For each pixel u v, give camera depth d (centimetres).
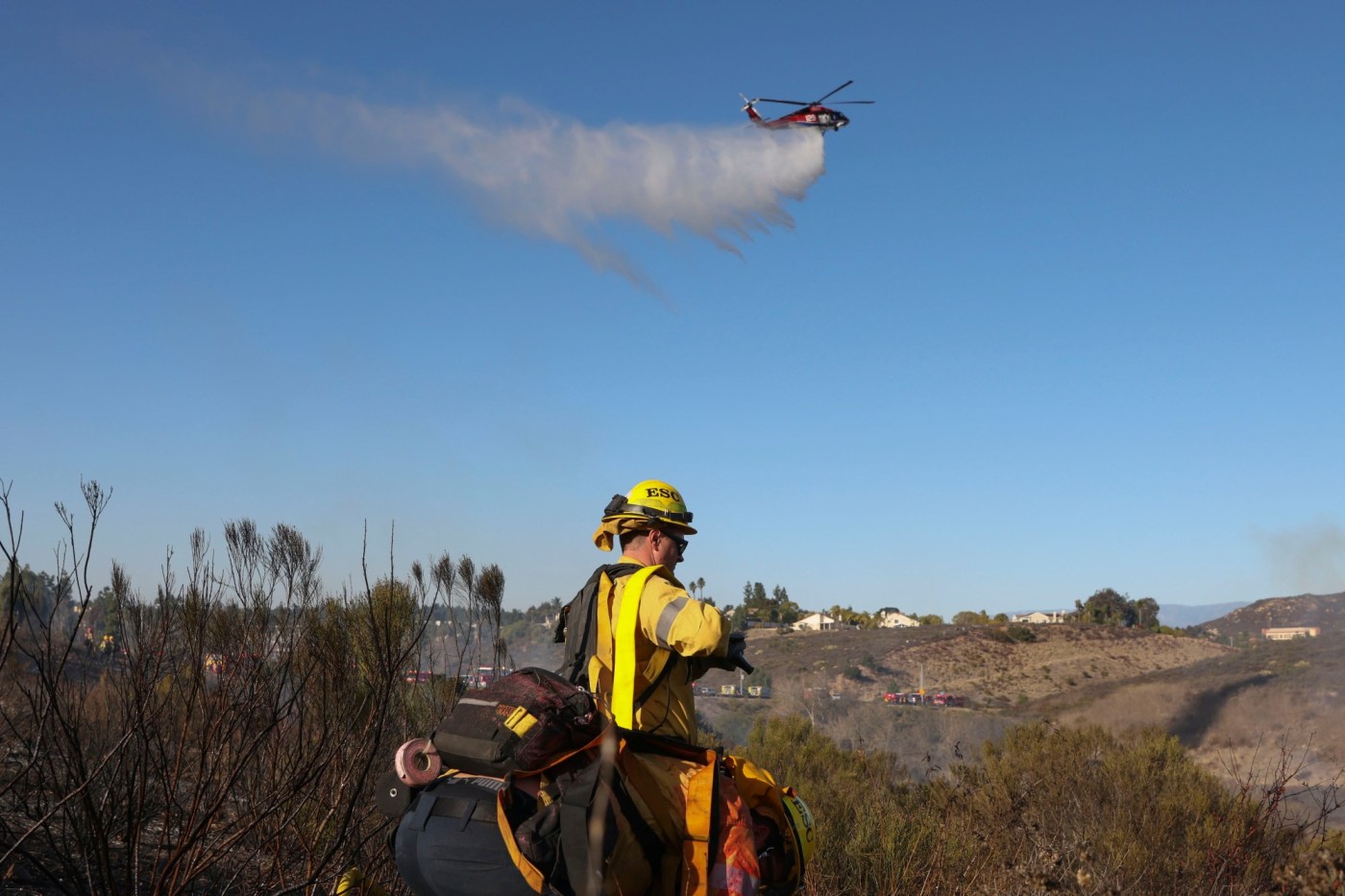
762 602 17838
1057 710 3297
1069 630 10662
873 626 16250
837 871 670
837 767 1152
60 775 470
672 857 279
